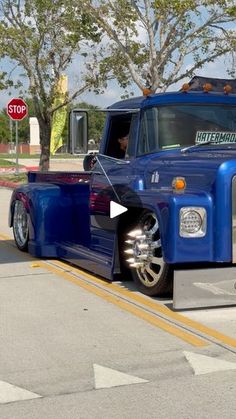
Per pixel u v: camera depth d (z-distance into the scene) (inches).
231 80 304.7
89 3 669.3
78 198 339.9
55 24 783.7
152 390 177.8
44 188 367.2
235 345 212.2
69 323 239.8
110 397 173.6
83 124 280.7
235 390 177.2
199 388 178.7
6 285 302.7
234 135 286.5
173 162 259.6
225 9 627.5
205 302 248.1
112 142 304.3
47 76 842.2
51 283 305.4
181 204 234.1
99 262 303.0
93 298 275.4
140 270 277.4
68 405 169.0
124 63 740.0
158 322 238.4
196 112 283.1
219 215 236.7
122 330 230.1
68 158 1643.7
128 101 296.0
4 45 806.5
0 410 166.6
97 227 309.4
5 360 201.5
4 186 925.8
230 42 675.4
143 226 268.4
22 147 2817.4
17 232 396.2
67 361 199.8
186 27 647.8
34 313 253.9
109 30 682.2
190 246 235.9
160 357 201.8
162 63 669.3
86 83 828.6
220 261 238.4
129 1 655.8
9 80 877.8
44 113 872.9
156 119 279.3
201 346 211.8
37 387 180.4
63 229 361.4
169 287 263.0
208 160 247.3
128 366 194.7
